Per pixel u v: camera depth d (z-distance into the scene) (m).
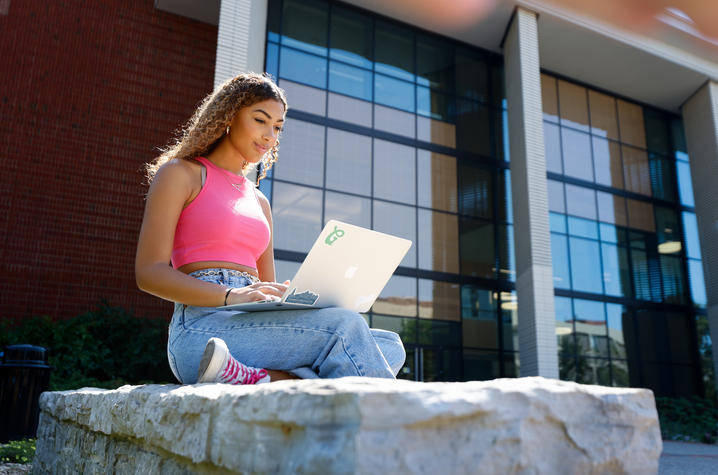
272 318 1.48
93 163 9.58
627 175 13.89
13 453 3.77
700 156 13.84
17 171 9.04
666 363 12.76
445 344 10.66
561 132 13.31
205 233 1.67
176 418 1.11
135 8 10.43
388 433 0.70
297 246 9.86
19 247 8.81
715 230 13.23
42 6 9.73
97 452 1.75
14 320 8.54
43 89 9.47
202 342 1.52
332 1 11.34
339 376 1.36
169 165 1.67
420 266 10.88
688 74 13.56
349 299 1.57
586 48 12.66
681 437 10.90
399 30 11.97
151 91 10.27
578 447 0.84
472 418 0.77
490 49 12.78
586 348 12.00
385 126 11.28
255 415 0.83
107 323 8.62
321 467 0.70
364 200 10.67
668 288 13.38
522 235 10.82
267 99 1.81
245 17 8.95
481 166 12.09
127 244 9.55
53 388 7.25
